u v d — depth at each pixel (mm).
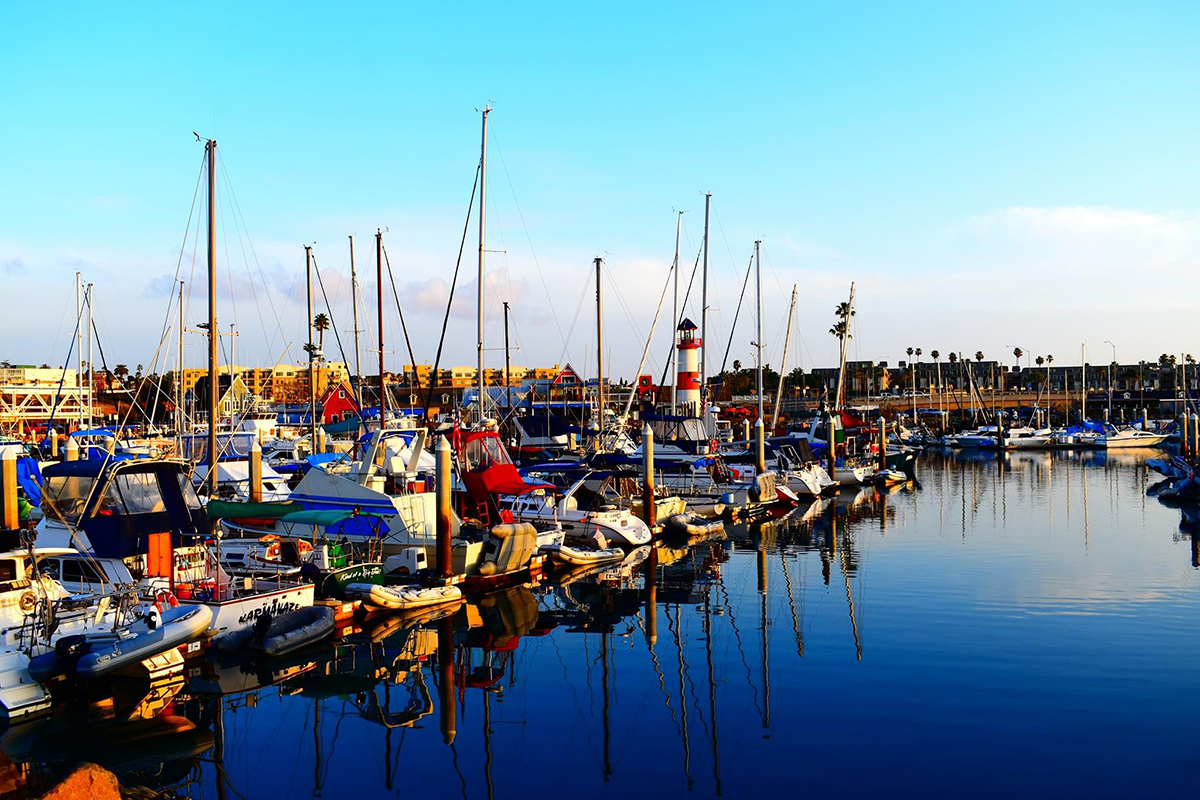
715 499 47562
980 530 41688
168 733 17578
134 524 22547
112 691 19297
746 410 106062
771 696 18797
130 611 20109
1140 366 186625
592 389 81062
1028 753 15438
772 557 36156
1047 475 73062
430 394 51094
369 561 28562
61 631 18875
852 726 16969
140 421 80000
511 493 34562
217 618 21672
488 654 22922
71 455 42625
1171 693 18172
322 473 30734
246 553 26922
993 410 158750
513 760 16125
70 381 95188
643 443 40688
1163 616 24359
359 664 22062
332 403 66812
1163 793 13859
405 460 34781
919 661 20781
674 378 76812
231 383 60062
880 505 52938
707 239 63031
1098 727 16500
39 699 17891
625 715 18250
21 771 15781
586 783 15055
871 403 150125
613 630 25156
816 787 14484
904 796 14016
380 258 55000
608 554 34906
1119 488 60938
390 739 17219
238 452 54438
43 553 21875
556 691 19891
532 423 64500
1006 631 23109
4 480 33656
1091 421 123812
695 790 14578
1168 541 37625
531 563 32562
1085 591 27719
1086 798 13758
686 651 22750
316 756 16438
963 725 16781
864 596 27891
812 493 56062
